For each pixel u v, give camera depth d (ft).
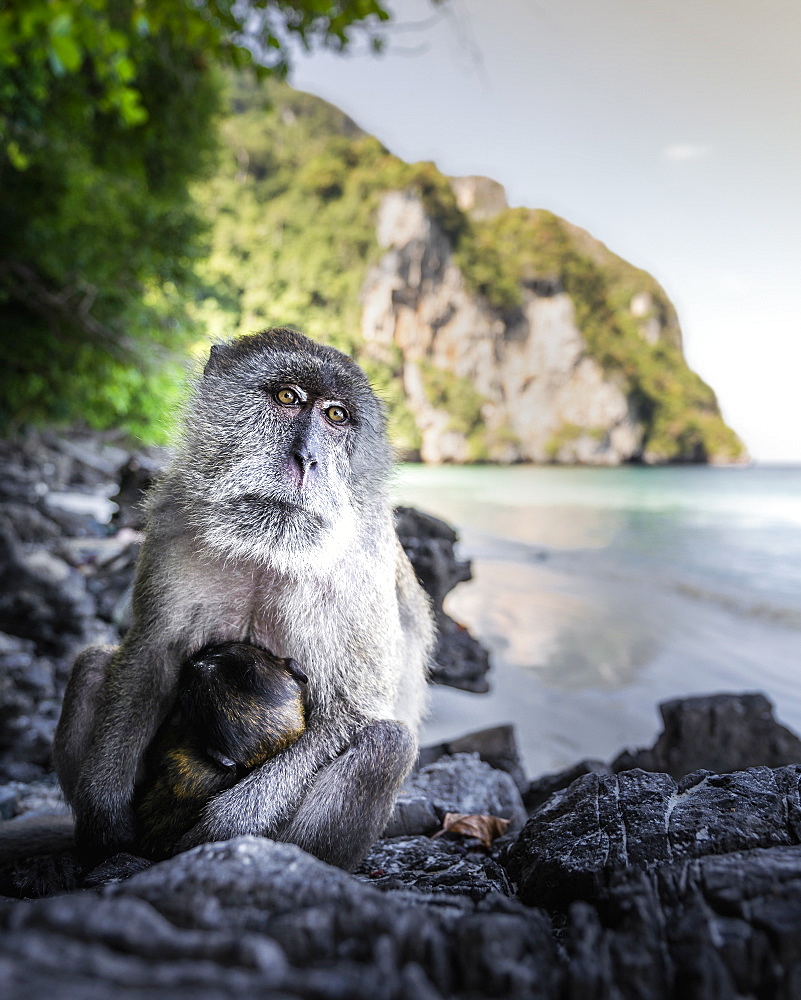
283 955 0.61
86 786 1.44
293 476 1.55
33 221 8.13
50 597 3.62
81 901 0.62
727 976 0.62
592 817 1.10
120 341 9.84
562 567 8.63
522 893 1.08
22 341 9.81
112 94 3.24
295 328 1.80
